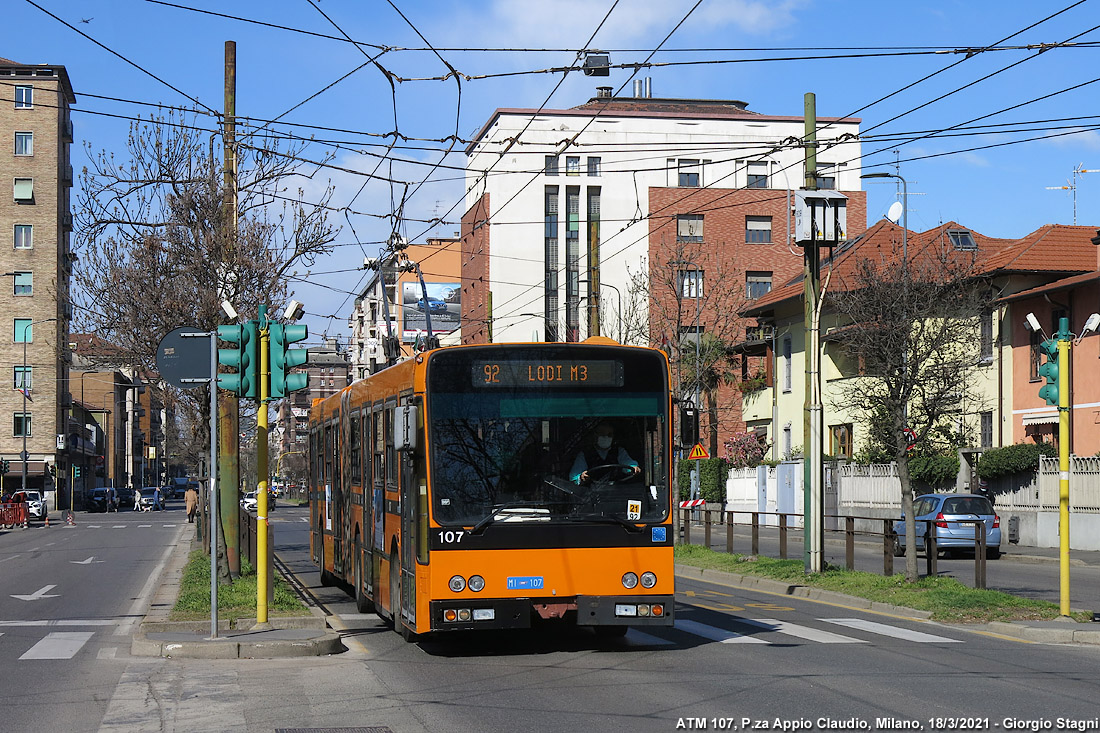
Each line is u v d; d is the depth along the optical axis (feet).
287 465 470.80
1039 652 41.91
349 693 34.17
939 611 52.37
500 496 39.93
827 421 153.17
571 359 41.16
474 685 35.27
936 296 67.05
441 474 39.75
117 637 47.85
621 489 40.78
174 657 41.32
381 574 48.96
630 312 176.24
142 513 274.77
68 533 164.04
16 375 253.44
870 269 70.38
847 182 252.83
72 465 286.87
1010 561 97.66
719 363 183.42
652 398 41.52
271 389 45.96
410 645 44.50
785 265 240.12
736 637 46.37
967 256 124.67
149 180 78.33
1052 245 122.52
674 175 247.91
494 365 40.73
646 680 35.76
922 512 101.91
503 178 244.22
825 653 41.55
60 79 255.70
